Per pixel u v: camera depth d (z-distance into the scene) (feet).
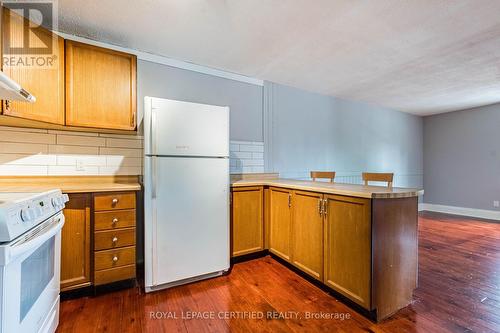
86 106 6.79
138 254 8.21
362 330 5.08
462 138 17.10
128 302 6.06
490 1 5.86
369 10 6.23
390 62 9.32
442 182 18.13
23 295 3.48
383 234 5.43
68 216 5.98
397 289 5.72
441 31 7.21
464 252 9.55
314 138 12.85
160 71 8.75
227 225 7.55
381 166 16.07
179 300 6.17
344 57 8.93
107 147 7.90
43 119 6.05
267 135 11.27
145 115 6.41
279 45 8.05
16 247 3.14
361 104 14.97
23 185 6.73
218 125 7.36
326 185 7.43
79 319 5.35
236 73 10.37
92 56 6.89
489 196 15.92
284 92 11.82
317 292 6.59
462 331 5.04
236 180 9.82
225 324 5.25
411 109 16.88
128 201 6.64
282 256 8.16
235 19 6.59
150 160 6.44
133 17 6.49
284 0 5.82
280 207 8.30
